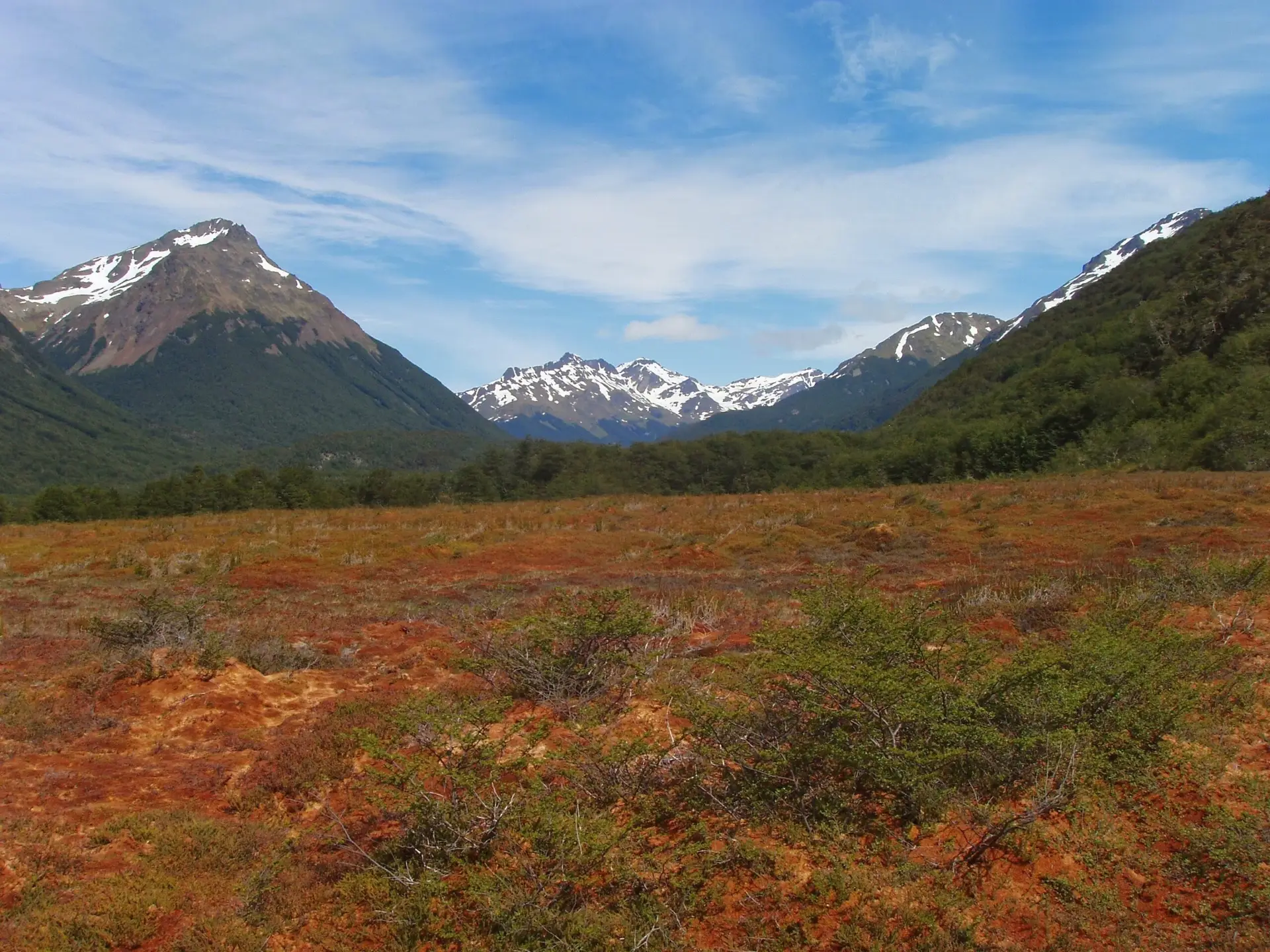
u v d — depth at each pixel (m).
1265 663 6.63
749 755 5.18
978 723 5.04
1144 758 4.97
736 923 3.96
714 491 64.50
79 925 4.12
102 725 7.02
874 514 21.66
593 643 7.86
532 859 4.52
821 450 67.19
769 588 13.58
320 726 6.81
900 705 4.87
